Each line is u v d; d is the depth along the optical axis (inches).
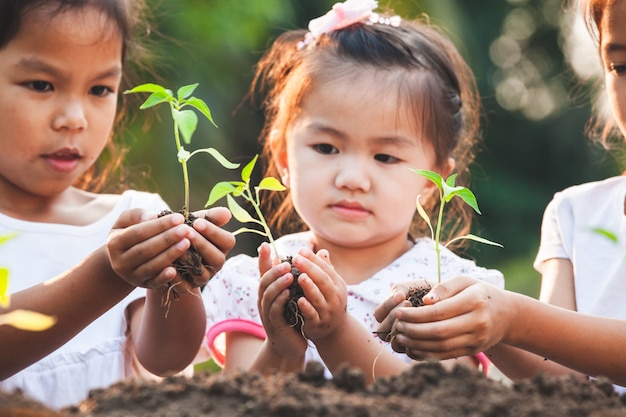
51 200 147.6
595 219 150.0
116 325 144.0
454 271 148.3
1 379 123.9
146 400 81.9
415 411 78.4
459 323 106.2
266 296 114.0
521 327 114.8
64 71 128.1
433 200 180.1
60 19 126.5
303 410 76.9
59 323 119.7
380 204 141.0
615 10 126.0
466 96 167.5
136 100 210.5
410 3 346.6
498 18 407.5
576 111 399.2
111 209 151.6
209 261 111.4
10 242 140.5
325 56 146.9
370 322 142.5
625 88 129.0
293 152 144.9
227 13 299.4
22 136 129.0
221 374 87.8
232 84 307.6
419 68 147.3
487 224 388.5
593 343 119.5
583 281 146.9
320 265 116.3
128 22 138.2
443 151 150.9
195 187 294.5
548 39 412.8
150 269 108.7
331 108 141.0
